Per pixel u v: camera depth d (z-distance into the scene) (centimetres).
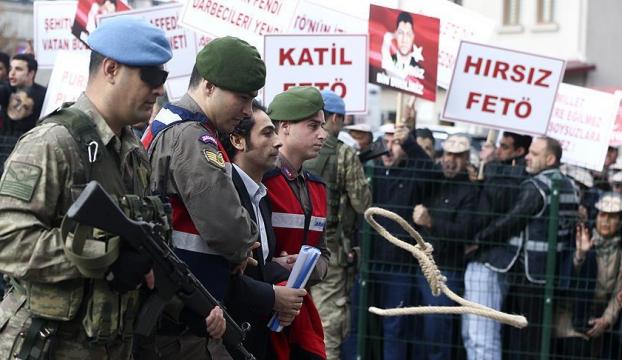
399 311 400
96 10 867
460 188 754
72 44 955
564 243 741
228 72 427
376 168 768
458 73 790
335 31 840
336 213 729
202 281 427
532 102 783
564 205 739
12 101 920
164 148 421
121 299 357
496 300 747
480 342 747
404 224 438
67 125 350
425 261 429
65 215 337
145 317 364
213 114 432
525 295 744
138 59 355
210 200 413
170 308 402
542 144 772
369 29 832
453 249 754
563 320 745
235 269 444
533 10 2789
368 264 770
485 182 751
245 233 419
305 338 496
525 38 2806
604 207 734
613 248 740
